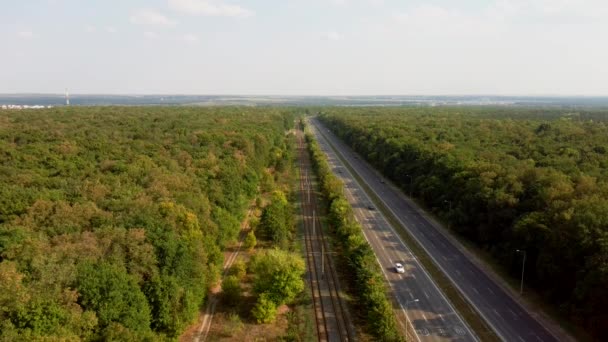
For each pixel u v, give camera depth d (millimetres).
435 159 166500
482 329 81062
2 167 106375
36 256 63344
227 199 121812
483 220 118562
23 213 82250
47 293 58594
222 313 85375
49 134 157500
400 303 90000
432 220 143500
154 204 93312
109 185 103188
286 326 81812
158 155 138875
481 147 182375
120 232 74938
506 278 100938
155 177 111250
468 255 114625
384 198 170375
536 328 81438
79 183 101125
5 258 65438
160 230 81125
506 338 78250
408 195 174625
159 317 71188
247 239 113750
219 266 97625
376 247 119688
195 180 119750
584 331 79500
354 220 131000
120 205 89562
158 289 71125
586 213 85125
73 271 63188
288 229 127562
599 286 74500
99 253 70000
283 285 84000
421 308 88125
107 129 188375
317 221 140750
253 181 154125
